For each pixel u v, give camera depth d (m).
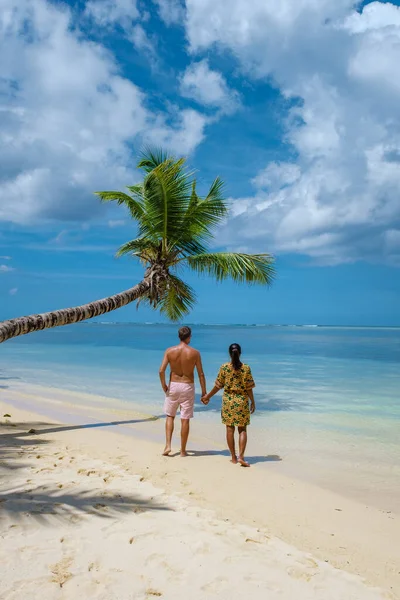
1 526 4.16
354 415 10.98
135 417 10.88
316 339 60.19
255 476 6.37
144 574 3.48
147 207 12.49
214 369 20.73
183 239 13.10
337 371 20.83
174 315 14.80
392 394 14.27
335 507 5.31
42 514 4.48
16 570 3.42
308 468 6.85
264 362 25.34
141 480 5.87
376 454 7.65
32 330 8.86
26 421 10.05
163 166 11.40
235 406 6.88
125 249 12.84
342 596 3.35
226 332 101.06
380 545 4.37
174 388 7.30
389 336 75.94
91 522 4.37
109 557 3.71
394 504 5.46
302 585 3.46
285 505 5.31
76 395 14.06
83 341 47.53
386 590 3.50
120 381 17.09
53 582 3.29
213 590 3.32
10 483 5.45
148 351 32.12
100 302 10.77
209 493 5.61
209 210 12.62
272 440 8.61
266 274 13.33
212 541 4.09
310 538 4.46
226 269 12.83
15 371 20.11
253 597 3.26
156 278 12.52
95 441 8.23
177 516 4.66
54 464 6.41
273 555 3.92
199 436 8.95
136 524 4.38
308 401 12.99
